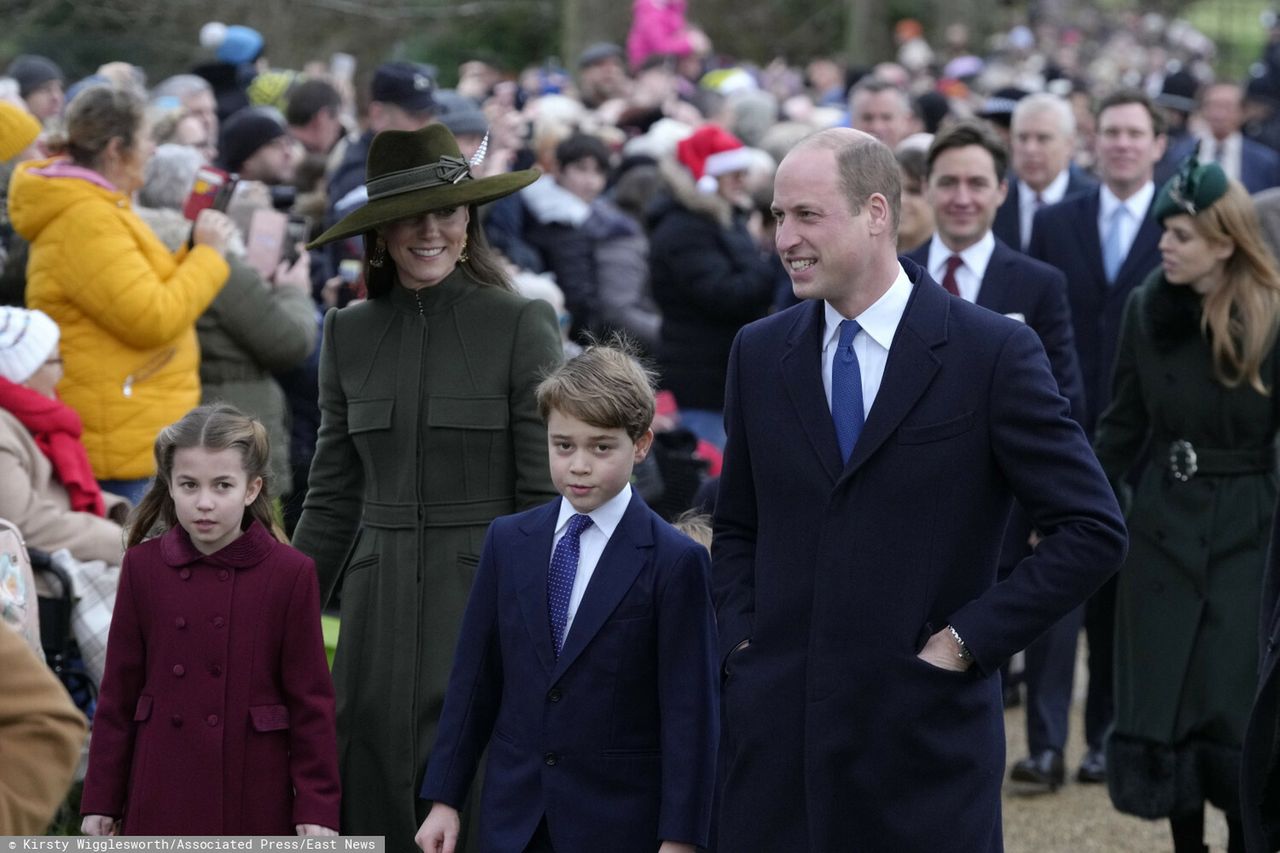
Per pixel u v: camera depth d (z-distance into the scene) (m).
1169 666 19.77
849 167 12.81
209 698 14.69
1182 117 48.38
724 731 15.55
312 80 32.38
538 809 13.91
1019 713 27.34
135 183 21.55
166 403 21.48
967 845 12.72
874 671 12.76
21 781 8.92
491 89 51.78
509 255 30.42
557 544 14.34
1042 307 21.44
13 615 16.12
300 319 23.77
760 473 13.42
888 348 13.09
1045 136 27.78
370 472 15.91
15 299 23.22
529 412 15.73
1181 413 19.98
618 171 37.88
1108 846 21.55
